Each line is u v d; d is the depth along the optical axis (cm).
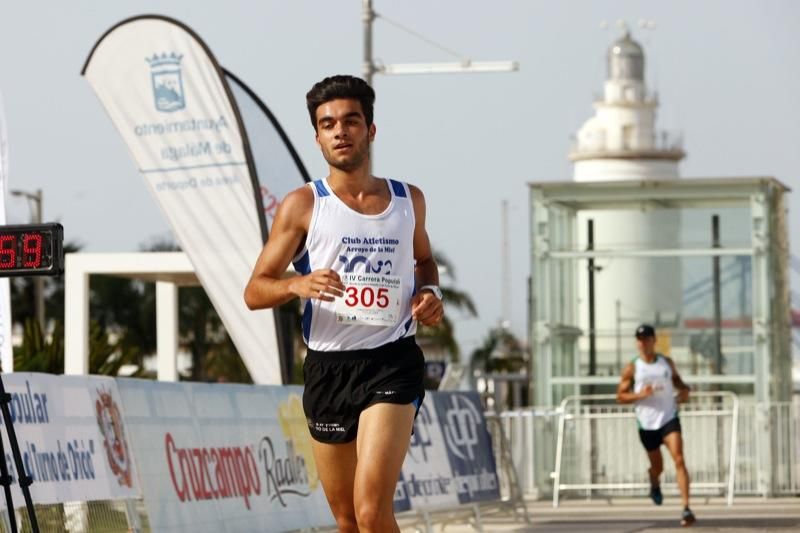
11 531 1645
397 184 1482
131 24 3434
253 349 3419
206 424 2347
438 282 1516
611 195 4772
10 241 1623
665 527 3375
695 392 4706
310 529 2628
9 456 1798
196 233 3425
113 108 3462
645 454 4600
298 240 1458
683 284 4747
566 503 4425
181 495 2225
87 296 4816
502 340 16350
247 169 3378
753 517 3631
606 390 4759
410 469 3008
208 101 3400
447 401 3325
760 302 4675
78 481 1955
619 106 13188
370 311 1439
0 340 2633
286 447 2622
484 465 3431
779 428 4534
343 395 1447
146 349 13688
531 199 4831
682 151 13225
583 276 4800
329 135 1443
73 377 1986
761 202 4666
